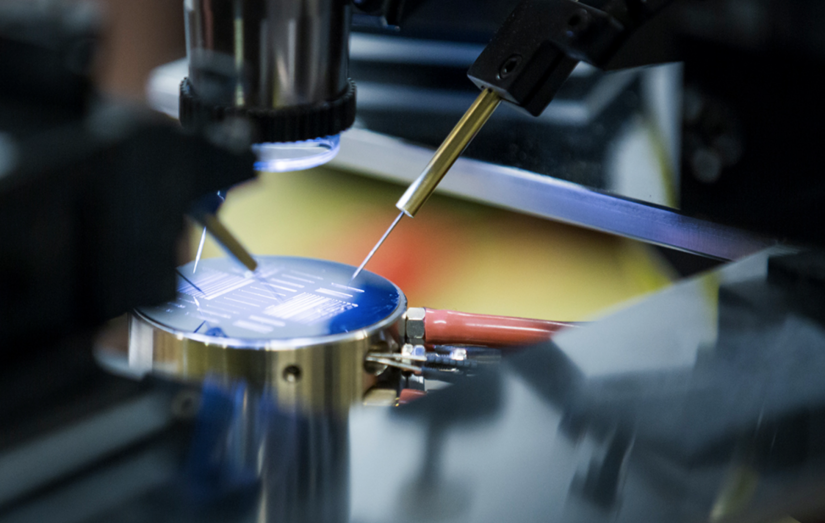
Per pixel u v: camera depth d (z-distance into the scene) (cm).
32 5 35
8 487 34
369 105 94
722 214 78
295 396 49
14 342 35
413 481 37
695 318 54
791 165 74
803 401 44
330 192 118
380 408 43
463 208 113
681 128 81
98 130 34
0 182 32
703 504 36
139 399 41
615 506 36
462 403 43
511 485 37
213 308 53
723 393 45
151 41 94
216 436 39
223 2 46
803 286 58
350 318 53
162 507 34
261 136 48
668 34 76
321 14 48
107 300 36
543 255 102
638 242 102
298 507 35
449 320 58
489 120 92
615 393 45
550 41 47
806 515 43
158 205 36
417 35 104
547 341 50
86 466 36
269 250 103
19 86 35
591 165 83
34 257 34
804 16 71
